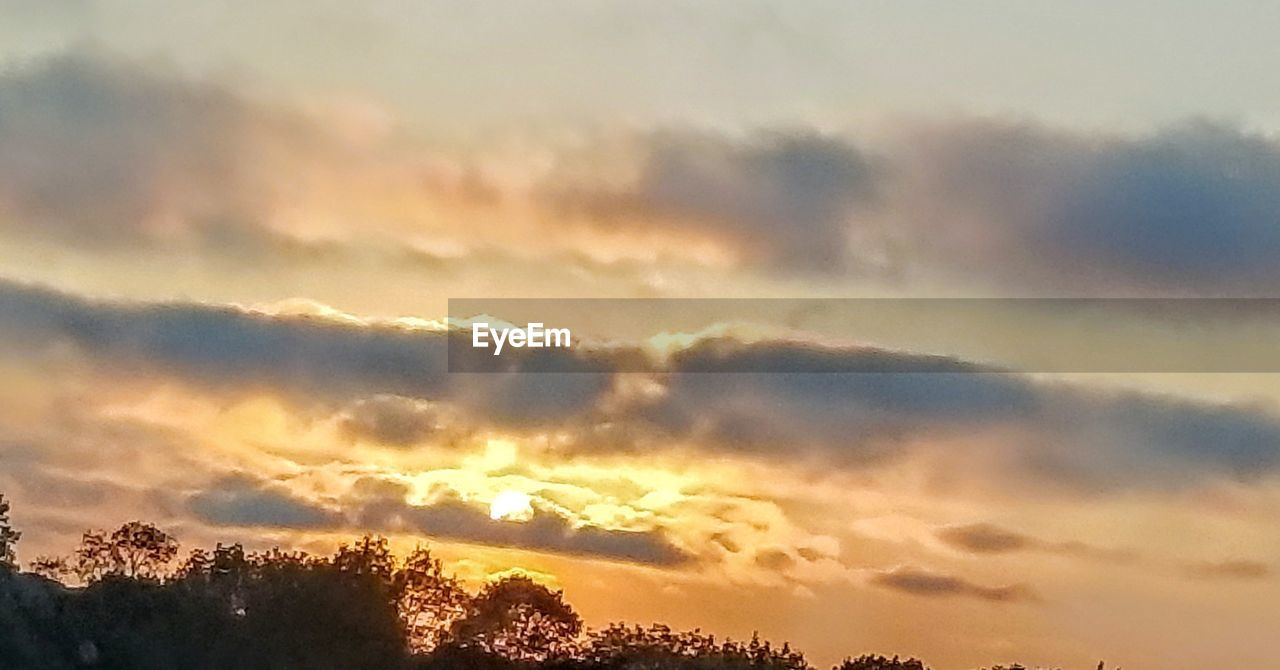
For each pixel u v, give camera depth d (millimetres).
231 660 18562
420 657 19531
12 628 17641
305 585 19219
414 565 19891
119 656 18062
